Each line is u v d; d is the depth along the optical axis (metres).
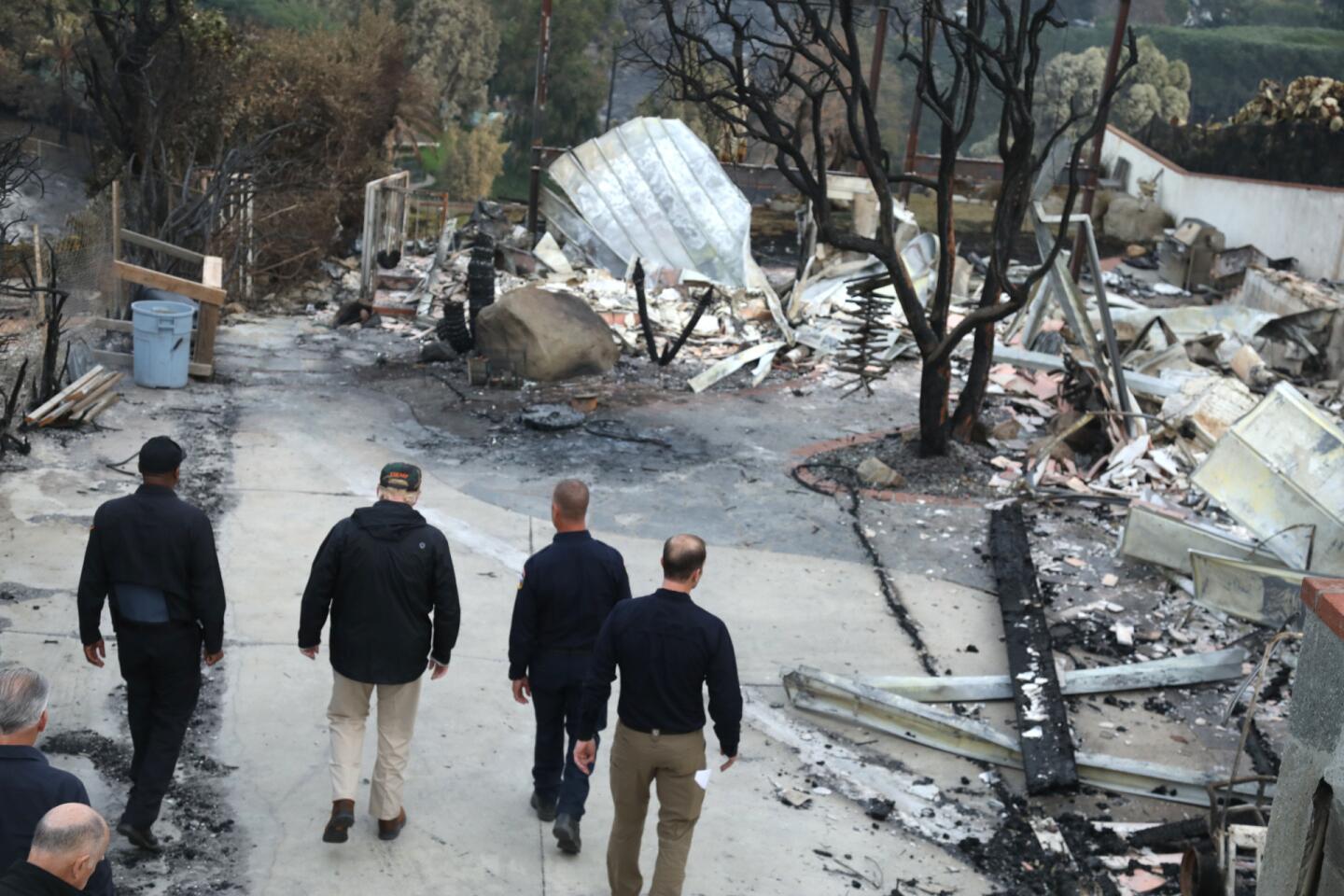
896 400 15.01
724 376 15.53
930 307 18.94
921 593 9.63
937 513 11.25
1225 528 10.97
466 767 6.62
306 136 20.86
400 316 17.81
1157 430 12.75
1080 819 6.71
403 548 5.45
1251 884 5.61
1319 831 4.11
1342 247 21.67
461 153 58.38
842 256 19.84
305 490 10.63
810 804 6.70
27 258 13.04
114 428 11.61
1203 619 9.28
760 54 11.62
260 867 5.54
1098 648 8.78
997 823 6.70
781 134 11.41
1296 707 4.47
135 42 16.45
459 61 59.97
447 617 5.61
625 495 11.26
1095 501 11.61
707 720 7.54
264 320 17.50
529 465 11.91
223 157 19.23
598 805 6.39
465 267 19.56
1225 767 7.27
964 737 7.40
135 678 5.47
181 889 5.32
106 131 17.83
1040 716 7.55
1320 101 24.06
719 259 19.58
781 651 8.49
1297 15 68.81
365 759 6.63
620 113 57.00
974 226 30.02
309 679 7.38
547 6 21.14
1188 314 17.56
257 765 6.41
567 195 20.69
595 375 15.32
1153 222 27.17
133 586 5.30
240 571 8.80
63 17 35.94
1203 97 59.78
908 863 6.21
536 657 5.89
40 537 8.90
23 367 10.66
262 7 45.22
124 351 13.91
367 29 23.88
